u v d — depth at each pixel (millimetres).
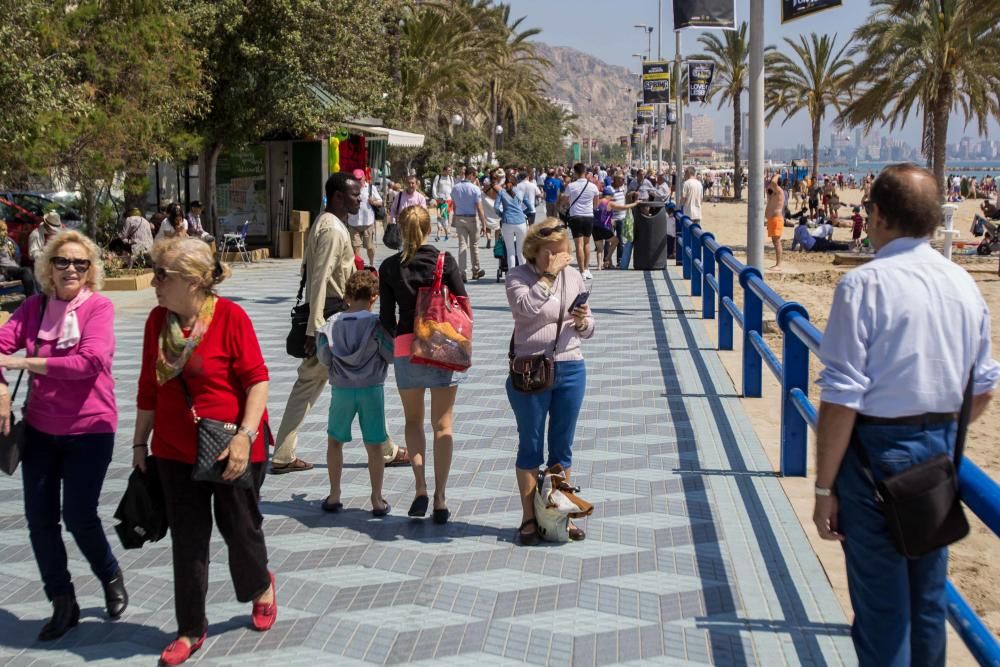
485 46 52406
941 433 3012
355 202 6477
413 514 5840
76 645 4418
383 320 5746
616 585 4918
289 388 9398
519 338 5469
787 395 6430
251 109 21250
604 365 10188
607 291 16156
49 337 4359
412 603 4770
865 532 3053
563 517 5395
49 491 4457
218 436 4090
